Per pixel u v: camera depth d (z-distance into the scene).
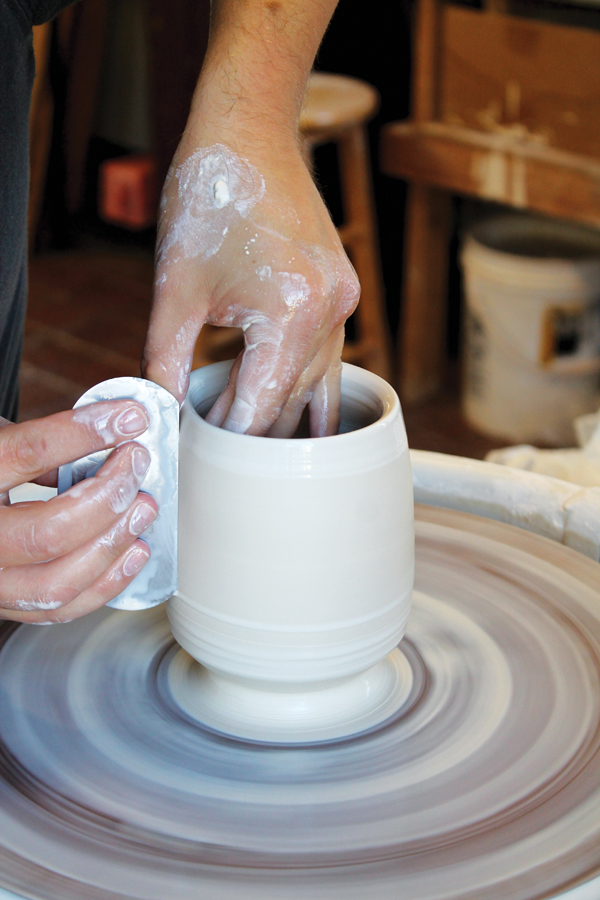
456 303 3.21
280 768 0.73
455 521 1.04
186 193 0.73
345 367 0.83
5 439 0.66
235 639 0.73
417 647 0.87
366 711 0.78
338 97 2.52
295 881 0.62
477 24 2.36
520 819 0.67
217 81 0.75
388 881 0.62
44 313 3.45
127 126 3.93
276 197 0.72
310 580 0.70
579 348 2.62
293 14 0.77
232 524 0.70
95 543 0.68
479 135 2.47
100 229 4.12
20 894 0.61
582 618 0.89
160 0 2.48
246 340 0.73
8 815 0.67
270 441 0.69
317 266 0.72
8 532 0.67
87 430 0.65
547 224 2.84
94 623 0.89
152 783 0.71
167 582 0.73
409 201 2.72
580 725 0.77
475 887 0.62
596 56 2.17
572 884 0.62
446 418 2.87
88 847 0.65
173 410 0.68
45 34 3.26
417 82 2.53
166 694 0.81
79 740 0.75
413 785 0.71
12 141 0.92
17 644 0.86
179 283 0.73
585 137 2.28
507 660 0.84
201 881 0.62
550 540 1.01
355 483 0.70
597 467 1.21
